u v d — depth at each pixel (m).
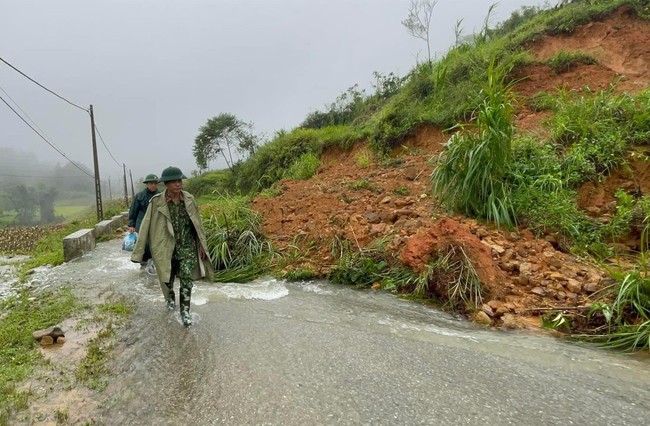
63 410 2.77
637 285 3.64
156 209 4.37
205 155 30.98
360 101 20.20
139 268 6.92
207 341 3.78
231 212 7.65
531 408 2.56
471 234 5.07
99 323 4.40
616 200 5.68
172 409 2.74
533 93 9.80
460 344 3.55
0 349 3.84
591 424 2.39
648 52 9.98
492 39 13.98
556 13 12.41
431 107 11.12
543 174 5.89
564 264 4.57
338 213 7.02
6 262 9.21
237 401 2.76
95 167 16.67
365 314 4.37
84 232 8.68
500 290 4.32
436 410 2.56
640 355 3.29
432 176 6.37
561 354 3.32
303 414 2.57
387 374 3.04
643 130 6.28
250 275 6.00
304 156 13.89
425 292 4.79
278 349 3.53
